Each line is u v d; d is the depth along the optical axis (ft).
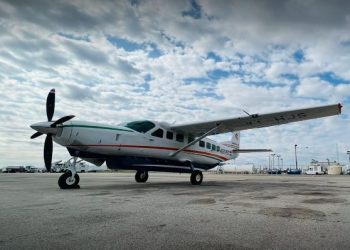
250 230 12.40
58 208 18.07
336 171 228.84
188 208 18.28
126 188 34.94
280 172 253.24
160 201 21.79
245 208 18.37
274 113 38.81
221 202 21.38
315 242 10.66
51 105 34.53
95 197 24.35
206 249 9.82
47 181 52.08
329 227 13.00
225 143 58.80
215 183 49.37
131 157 38.37
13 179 61.57
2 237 11.12
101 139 34.30
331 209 18.08
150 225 13.26
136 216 15.43
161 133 42.01
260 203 20.88
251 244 10.41
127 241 10.66
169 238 11.10
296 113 38.83
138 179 49.70
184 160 45.27
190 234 11.72
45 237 11.14
